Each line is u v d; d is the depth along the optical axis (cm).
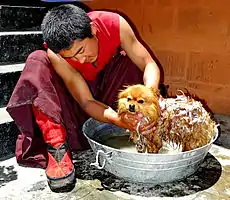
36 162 146
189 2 216
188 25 220
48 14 121
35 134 147
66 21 115
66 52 119
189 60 225
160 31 232
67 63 137
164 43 232
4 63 189
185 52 226
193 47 222
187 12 219
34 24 223
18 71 176
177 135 129
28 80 133
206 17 212
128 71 163
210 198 121
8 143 157
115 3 245
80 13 119
